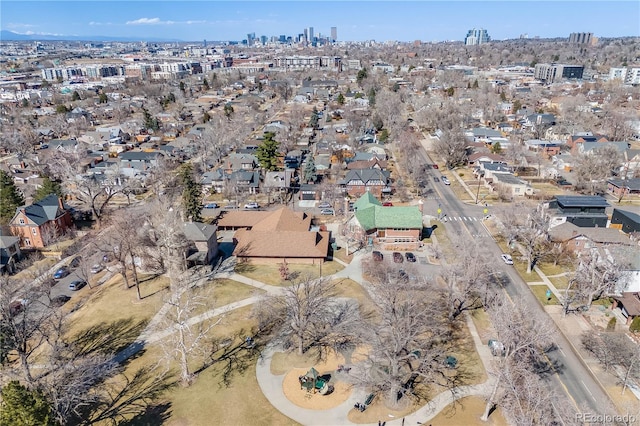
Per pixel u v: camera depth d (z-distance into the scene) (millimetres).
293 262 74875
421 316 49250
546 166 124812
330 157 135875
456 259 69812
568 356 51719
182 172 108188
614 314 59406
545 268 72500
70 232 90812
